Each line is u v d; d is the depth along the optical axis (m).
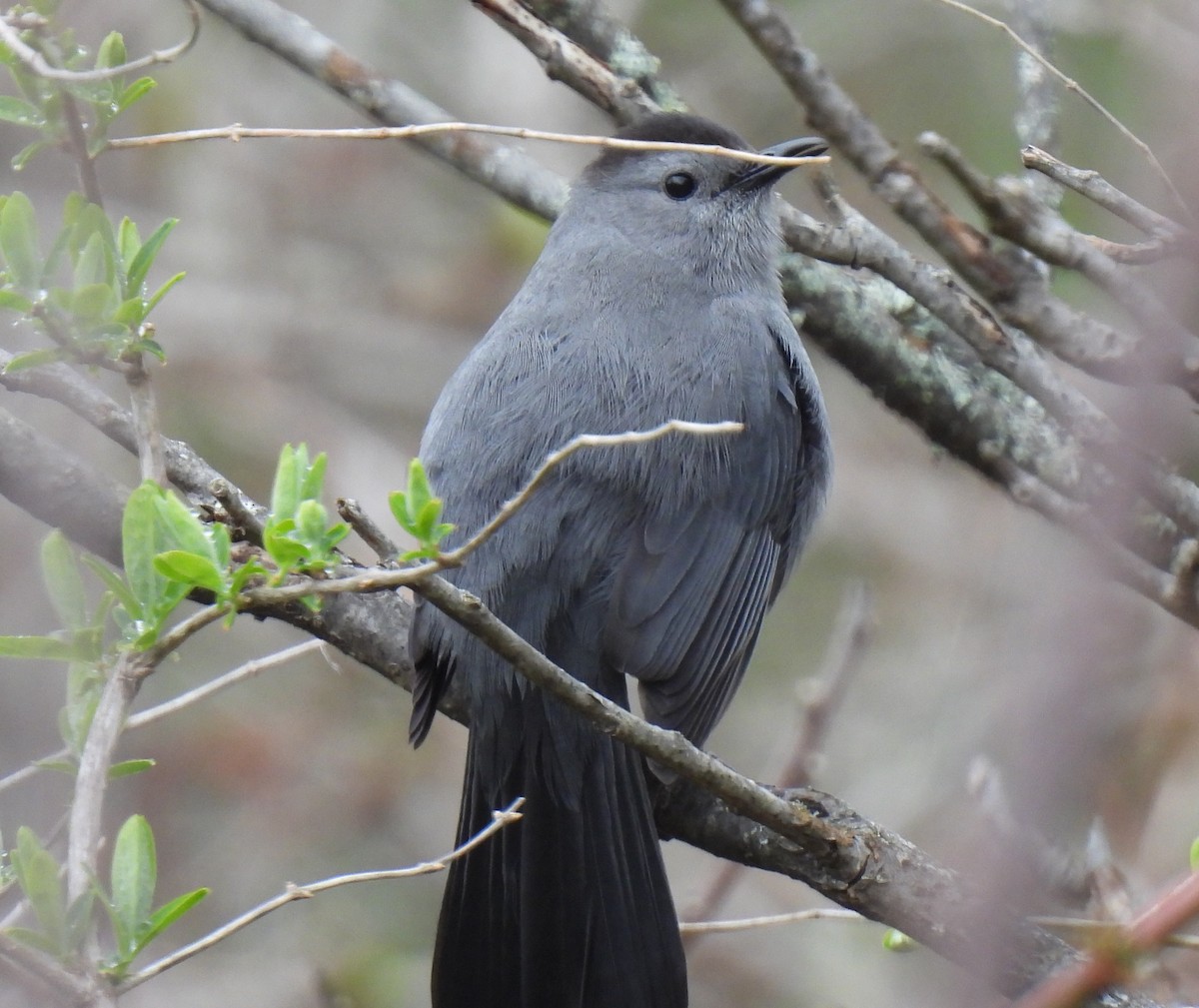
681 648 8.53
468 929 8.21
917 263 7.83
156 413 6.78
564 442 8.63
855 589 12.15
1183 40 8.41
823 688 10.55
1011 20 10.06
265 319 17.05
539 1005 7.99
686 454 8.77
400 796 15.08
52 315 6.55
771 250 9.95
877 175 7.12
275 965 13.63
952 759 12.32
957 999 5.09
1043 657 4.55
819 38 15.75
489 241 17.61
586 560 8.45
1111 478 7.27
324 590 5.71
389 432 17.12
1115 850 10.38
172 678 14.92
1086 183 6.61
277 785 14.71
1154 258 6.49
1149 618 10.55
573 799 8.20
